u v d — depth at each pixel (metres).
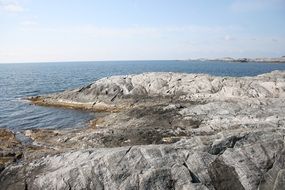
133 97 49.28
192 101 44.25
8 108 50.12
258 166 17.22
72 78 118.50
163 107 36.12
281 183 16.17
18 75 144.62
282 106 32.16
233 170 17.23
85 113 45.69
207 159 17.80
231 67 185.75
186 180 16.67
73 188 17.27
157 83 51.69
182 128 28.53
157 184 16.67
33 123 39.84
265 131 19.39
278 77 53.59
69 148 26.33
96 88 52.59
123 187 16.78
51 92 72.38
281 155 17.30
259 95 44.59
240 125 26.22
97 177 17.38
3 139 30.08
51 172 18.22
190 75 53.59
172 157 17.94
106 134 28.27
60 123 39.44
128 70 182.38
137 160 17.80
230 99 43.06
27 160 21.11
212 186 16.75
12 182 18.39
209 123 28.77
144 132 27.78
